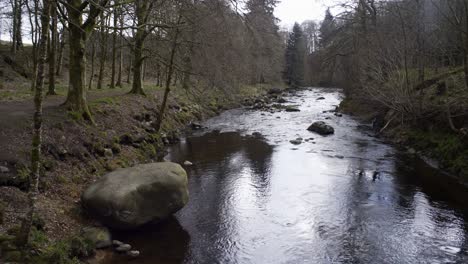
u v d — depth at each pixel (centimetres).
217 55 2628
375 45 3141
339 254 1150
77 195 1344
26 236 912
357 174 1939
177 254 1125
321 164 2125
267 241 1228
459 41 2405
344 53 4662
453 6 2523
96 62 5331
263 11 2417
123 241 1180
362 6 4056
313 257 1134
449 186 1748
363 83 3344
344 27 4400
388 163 2136
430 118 2402
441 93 2416
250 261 1104
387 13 3547
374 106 3531
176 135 2800
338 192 1678
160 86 4303
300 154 2353
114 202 1165
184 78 3812
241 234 1272
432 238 1248
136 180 1260
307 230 1310
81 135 1736
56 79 3809
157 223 1314
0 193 1109
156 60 2541
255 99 5459
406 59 2619
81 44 1891
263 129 3238
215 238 1238
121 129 2136
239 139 2812
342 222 1373
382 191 1688
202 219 1382
